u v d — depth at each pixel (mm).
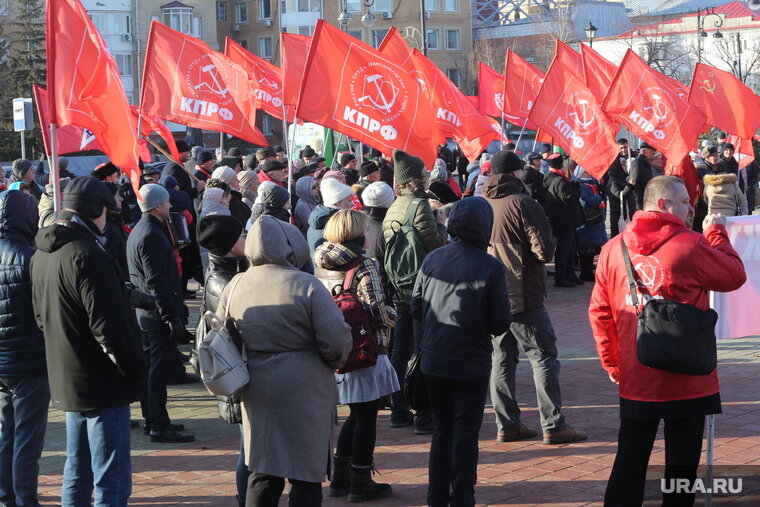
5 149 47969
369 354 5801
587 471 6477
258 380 4770
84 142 13648
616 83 13195
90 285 4953
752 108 15242
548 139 16625
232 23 75375
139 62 67062
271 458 4750
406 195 7605
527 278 6965
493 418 7941
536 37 68125
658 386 4836
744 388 8523
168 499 6188
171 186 11797
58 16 6598
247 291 4828
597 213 15383
